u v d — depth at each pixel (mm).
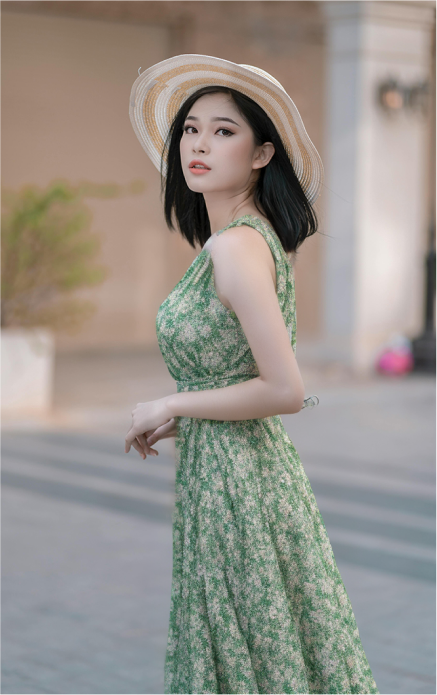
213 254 1904
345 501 5828
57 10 12719
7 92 12555
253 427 1998
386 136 11000
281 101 1936
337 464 6836
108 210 13516
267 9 13906
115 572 4562
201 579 1949
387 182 11094
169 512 5668
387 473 6570
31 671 3402
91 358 12672
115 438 7738
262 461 1986
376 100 10828
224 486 1950
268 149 2020
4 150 12594
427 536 5129
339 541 5031
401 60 10906
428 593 4262
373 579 4445
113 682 3322
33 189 8656
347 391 10062
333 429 8172
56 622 3895
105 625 3871
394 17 10711
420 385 10547
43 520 5449
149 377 11109
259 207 2066
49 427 8109
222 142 1980
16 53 12586
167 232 14117
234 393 1891
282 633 1907
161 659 3537
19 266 8469
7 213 8555
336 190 11031
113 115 13516
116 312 13703
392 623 3895
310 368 11281
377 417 8750
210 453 1972
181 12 13398
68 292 8758
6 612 3996
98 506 5766
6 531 5211
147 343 14094
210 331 1950
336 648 1953
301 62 14266
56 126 13016
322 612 1956
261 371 1869
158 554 4867
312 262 14445
